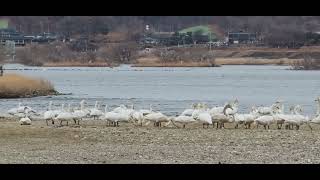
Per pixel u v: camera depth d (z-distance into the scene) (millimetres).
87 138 32812
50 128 36344
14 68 181125
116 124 38531
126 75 155375
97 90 88875
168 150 29500
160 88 96625
